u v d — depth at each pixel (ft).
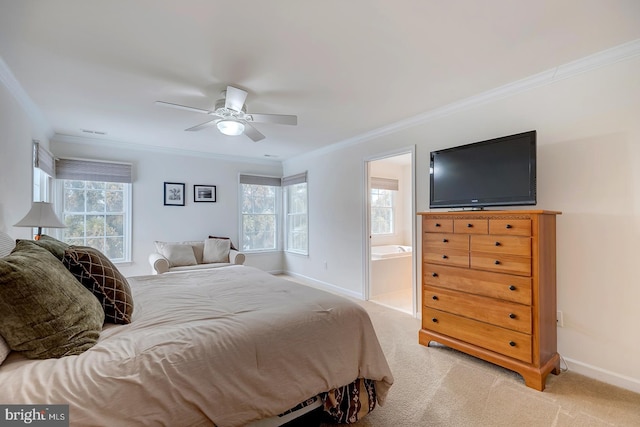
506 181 7.75
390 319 11.21
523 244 6.85
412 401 6.21
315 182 16.98
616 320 6.77
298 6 5.26
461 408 5.98
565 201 7.54
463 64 7.32
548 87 7.84
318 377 4.86
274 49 6.62
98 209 14.55
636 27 5.90
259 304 5.76
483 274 7.57
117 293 5.10
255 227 19.36
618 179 6.76
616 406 6.01
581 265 7.27
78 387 3.23
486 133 9.12
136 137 13.83
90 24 5.71
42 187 12.26
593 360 7.07
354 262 14.37
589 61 7.04
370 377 5.56
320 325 5.20
